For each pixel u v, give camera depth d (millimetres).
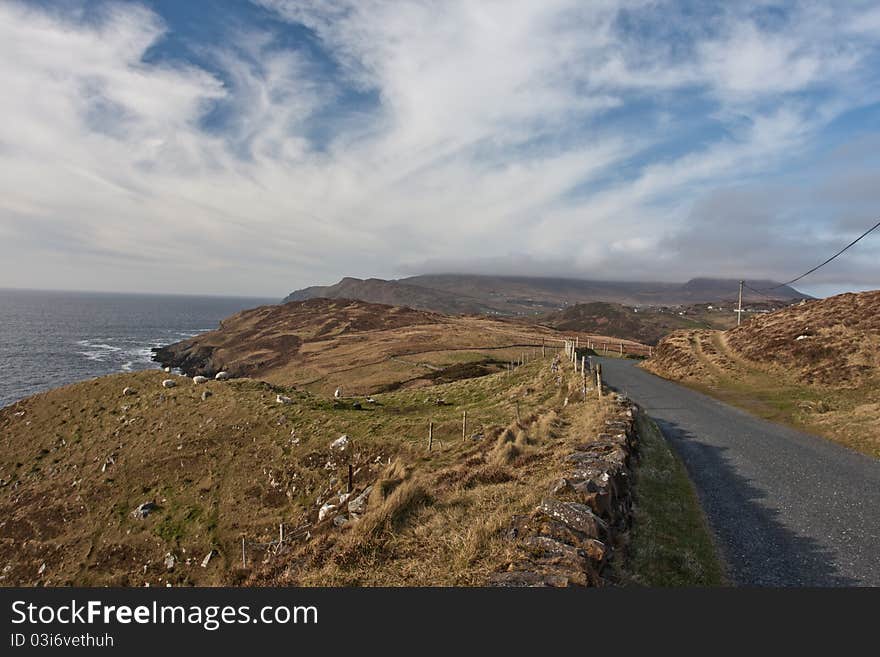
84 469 32188
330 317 161625
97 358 133375
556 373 35469
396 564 8656
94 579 22250
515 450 14852
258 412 33719
